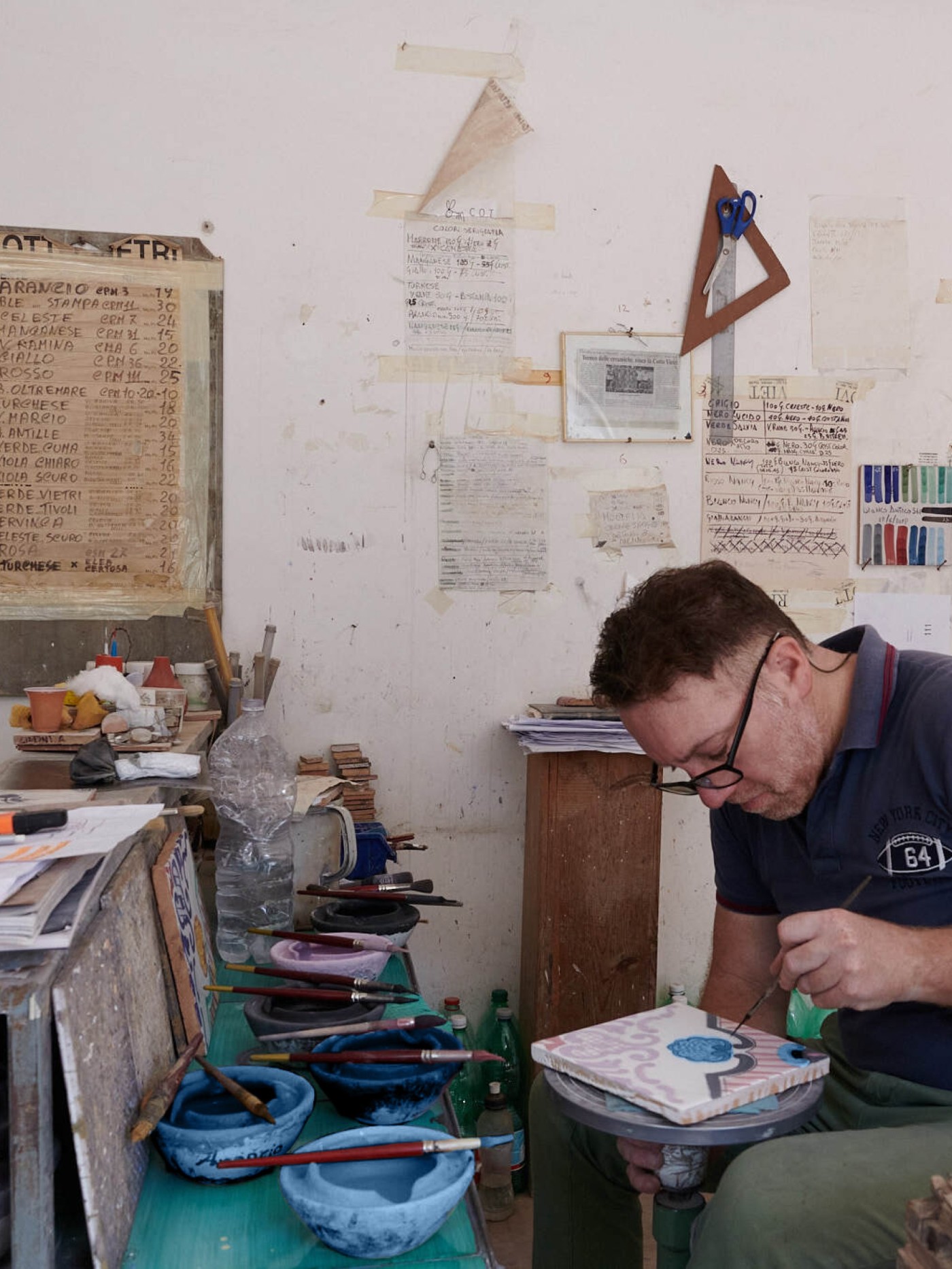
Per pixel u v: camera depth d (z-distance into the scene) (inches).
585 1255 61.8
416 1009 58.7
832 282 118.9
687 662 52.0
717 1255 44.9
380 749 111.7
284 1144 43.1
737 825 65.8
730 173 116.5
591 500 114.7
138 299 106.3
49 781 62.6
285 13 107.8
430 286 111.0
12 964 35.6
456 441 111.9
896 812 55.9
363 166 109.6
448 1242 39.5
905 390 120.6
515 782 114.1
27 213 104.7
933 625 122.0
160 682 92.2
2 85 103.7
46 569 105.7
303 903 78.5
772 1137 45.4
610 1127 43.5
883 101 119.2
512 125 111.3
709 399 116.7
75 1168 42.6
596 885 105.7
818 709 57.8
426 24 110.2
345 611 110.7
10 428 104.8
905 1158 47.4
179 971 51.6
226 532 108.5
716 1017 54.8
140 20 105.6
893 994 47.9
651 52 114.5
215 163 107.3
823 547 119.5
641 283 115.0
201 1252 38.3
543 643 114.3
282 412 109.0
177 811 61.9
